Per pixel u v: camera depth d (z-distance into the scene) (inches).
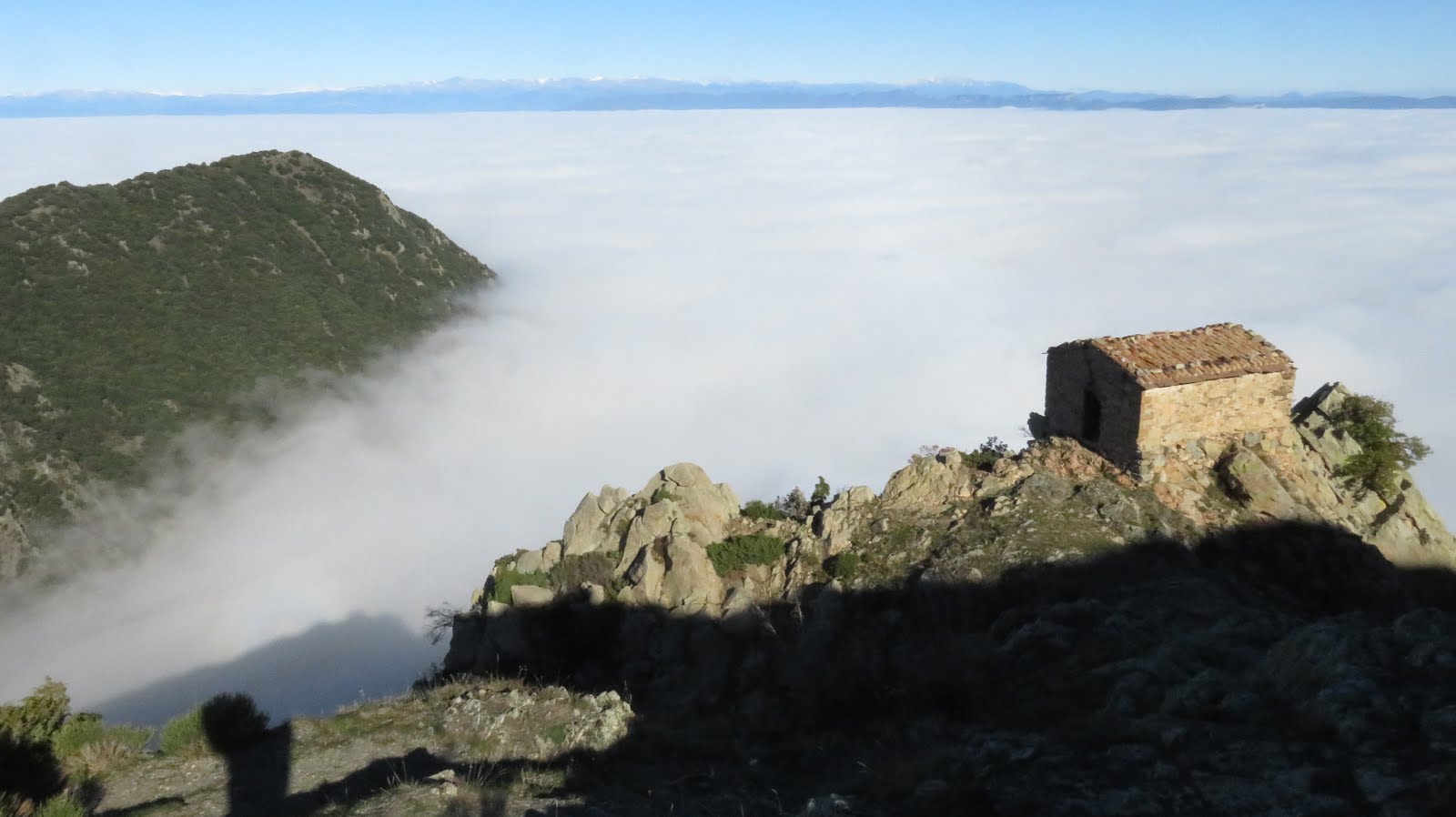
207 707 623.5
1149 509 872.3
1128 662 595.2
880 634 779.4
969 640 707.4
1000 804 406.6
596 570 920.9
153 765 581.9
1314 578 839.1
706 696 766.5
